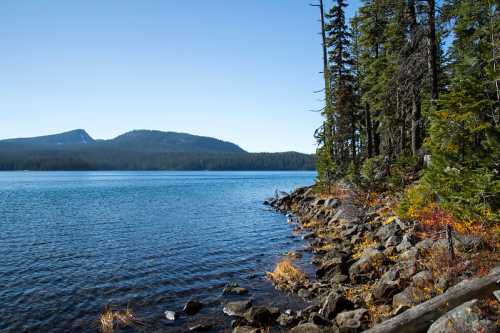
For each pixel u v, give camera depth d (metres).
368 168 23.39
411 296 8.30
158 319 9.95
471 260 8.53
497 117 11.22
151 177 148.00
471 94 11.30
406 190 17.30
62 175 176.12
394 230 13.95
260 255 16.56
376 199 20.53
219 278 13.35
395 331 6.28
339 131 34.22
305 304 10.52
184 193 57.88
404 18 21.78
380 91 28.78
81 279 13.52
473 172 10.99
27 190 66.56
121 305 11.01
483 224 10.22
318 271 12.69
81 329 9.50
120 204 40.41
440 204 11.75
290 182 97.00
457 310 5.95
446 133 11.84
